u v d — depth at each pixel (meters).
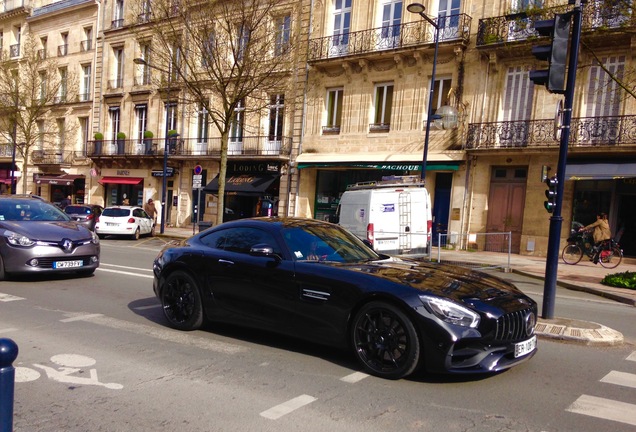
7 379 2.12
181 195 29.22
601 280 12.29
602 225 15.54
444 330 4.15
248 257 5.59
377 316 4.57
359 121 22.02
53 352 5.16
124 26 30.28
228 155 25.67
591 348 5.80
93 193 34.16
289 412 3.79
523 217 18.27
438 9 20.22
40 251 8.90
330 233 6.03
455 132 19.50
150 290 8.80
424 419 3.70
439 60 19.95
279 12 24.11
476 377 4.62
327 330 4.86
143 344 5.52
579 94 17.12
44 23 37.25
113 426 3.53
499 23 18.39
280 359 5.05
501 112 18.84
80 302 7.65
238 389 4.24
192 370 4.71
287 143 24.31
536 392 4.31
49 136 36.22
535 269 14.07
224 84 19.11
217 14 20.11
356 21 22.12
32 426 3.51
